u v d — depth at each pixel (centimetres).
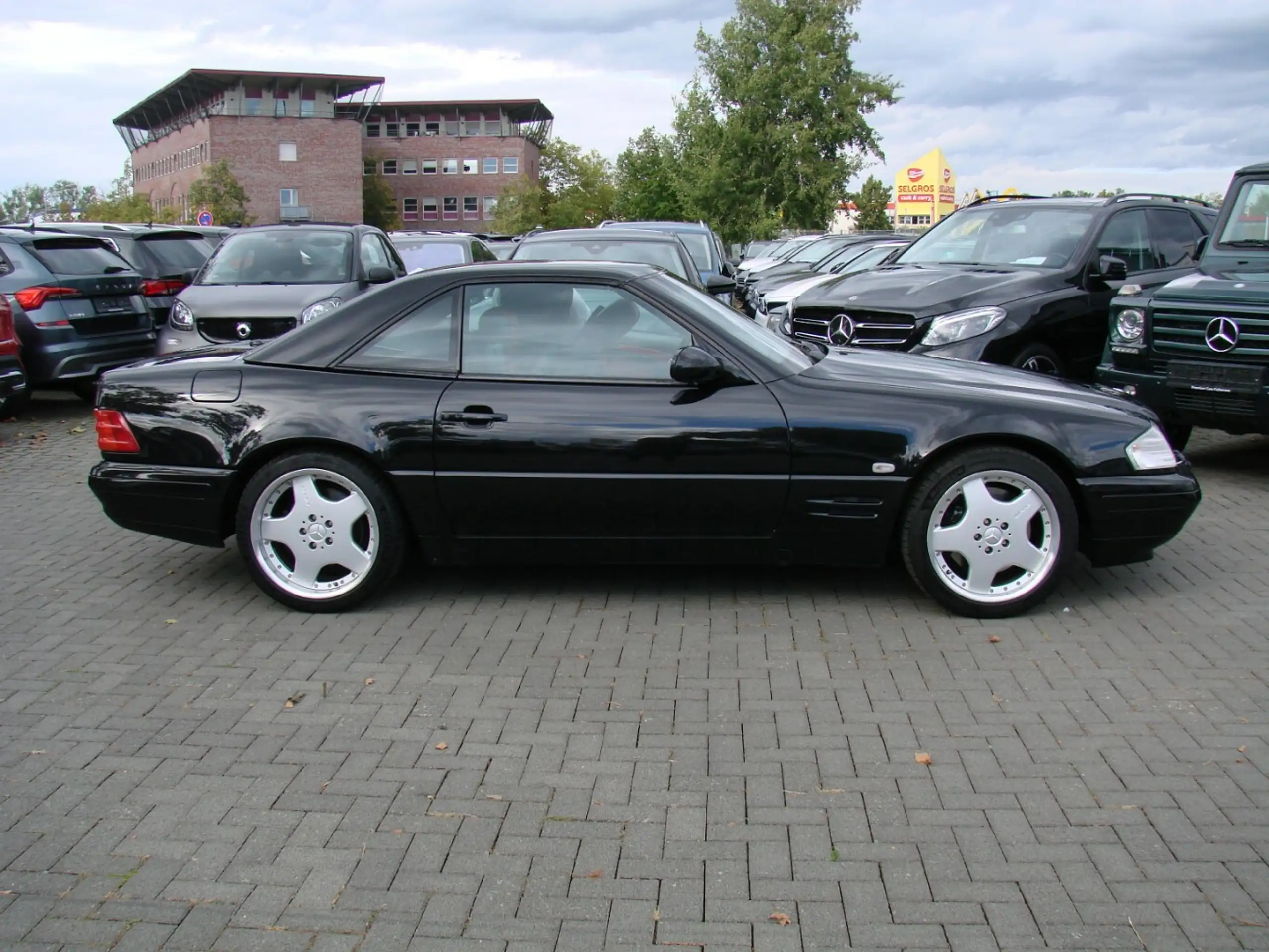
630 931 298
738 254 3822
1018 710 426
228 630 518
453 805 362
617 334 528
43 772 387
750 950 290
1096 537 522
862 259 1683
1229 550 628
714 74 5038
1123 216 980
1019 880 318
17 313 1095
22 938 299
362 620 527
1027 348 882
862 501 513
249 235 1215
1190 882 316
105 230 1408
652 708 430
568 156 10750
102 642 506
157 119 10969
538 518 523
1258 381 740
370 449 517
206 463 530
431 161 10900
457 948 292
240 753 399
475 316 534
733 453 510
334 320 541
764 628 511
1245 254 877
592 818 353
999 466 509
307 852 337
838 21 4994
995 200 1065
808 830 344
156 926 303
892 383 531
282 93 9200
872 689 445
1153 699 435
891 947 290
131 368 559
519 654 484
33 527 704
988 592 520
